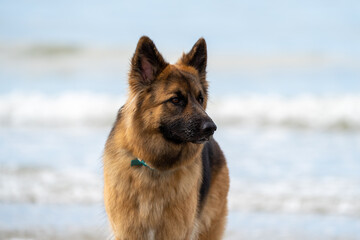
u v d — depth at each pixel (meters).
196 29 37.19
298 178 10.16
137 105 5.48
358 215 8.41
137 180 5.48
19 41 32.41
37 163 11.20
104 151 5.87
